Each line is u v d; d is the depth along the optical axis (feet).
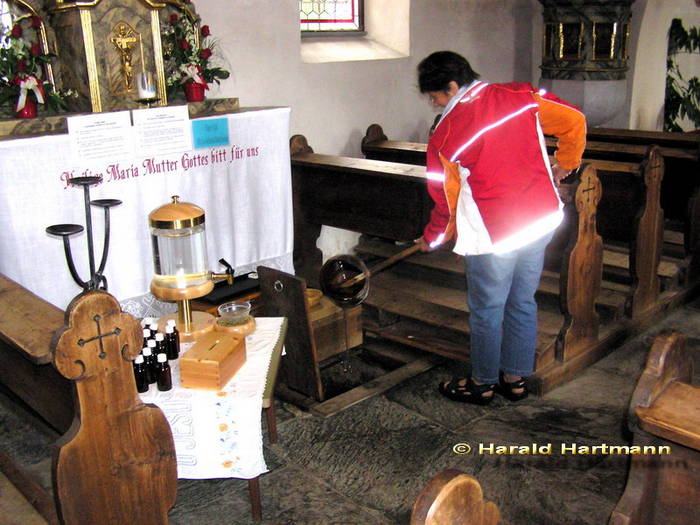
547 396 11.76
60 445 6.57
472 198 10.02
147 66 12.09
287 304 11.23
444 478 4.42
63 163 10.25
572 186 11.42
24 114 10.77
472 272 10.57
